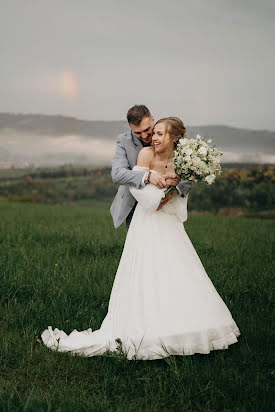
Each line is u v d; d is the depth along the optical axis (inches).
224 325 144.2
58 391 132.6
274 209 1589.6
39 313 185.3
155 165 159.5
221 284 221.9
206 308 144.7
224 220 597.9
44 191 2059.5
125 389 133.0
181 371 137.4
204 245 339.3
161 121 156.3
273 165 1802.4
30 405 119.1
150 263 150.4
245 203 1603.1
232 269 253.0
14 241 340.2
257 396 126.2
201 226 495.8
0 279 219.8
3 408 118.4
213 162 149.9
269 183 1606.8
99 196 2036.2
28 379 140.9
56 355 152.1
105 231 422.6
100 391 133.2
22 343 159.9
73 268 253.0
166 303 144.3
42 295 205.3
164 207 156.3
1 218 560.4
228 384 132.6
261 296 205.5
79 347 152.3
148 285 147.7
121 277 156.3
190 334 139.9
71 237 367.2
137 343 141.8
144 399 128.3
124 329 146.6
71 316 184.1
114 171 163.0
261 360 144.1
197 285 148.5
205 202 1641.2
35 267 246.2
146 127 164.1
